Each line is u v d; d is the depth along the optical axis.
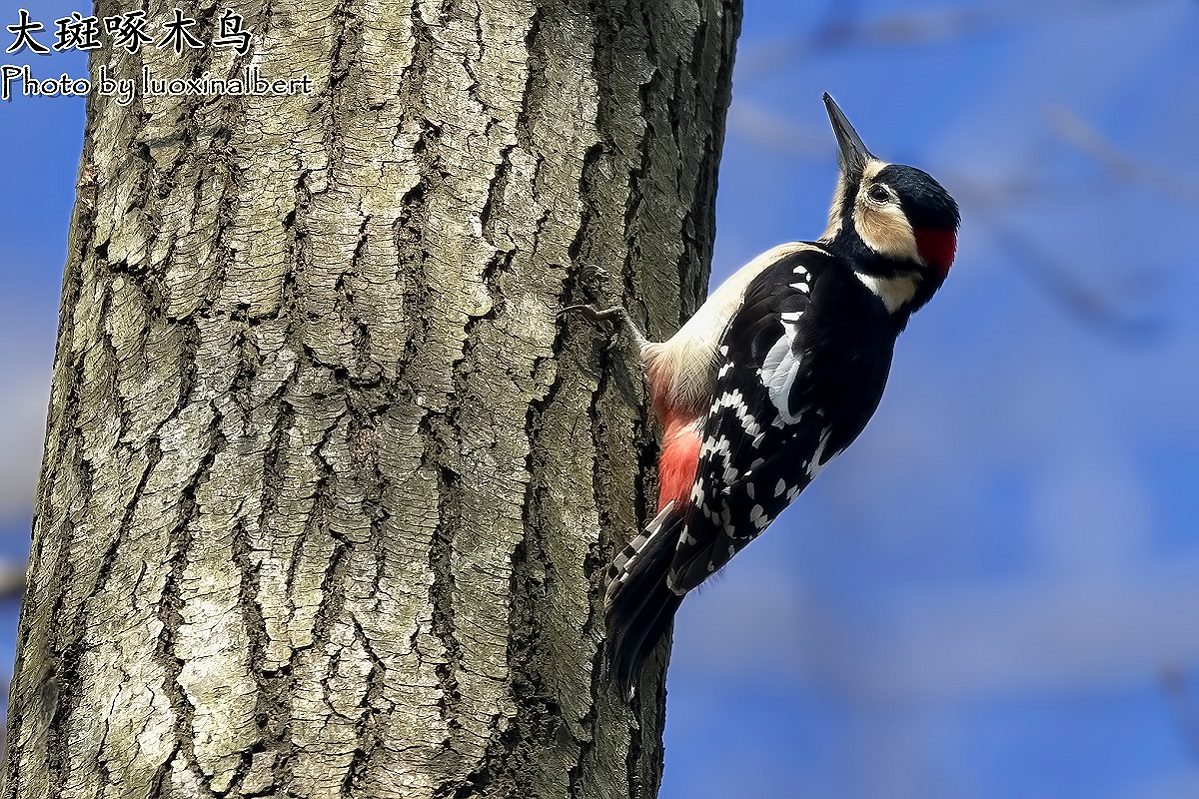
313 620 5.67
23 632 6.29
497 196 6.88
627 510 6.95
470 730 5.63
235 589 5.76
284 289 6.41
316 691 5.53
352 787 5.37
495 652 5.86
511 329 6.62
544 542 6.29
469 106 7.03
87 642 5.90
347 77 6.93
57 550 6.28
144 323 6.55
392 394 6.22
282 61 7.02
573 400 6.77
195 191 6.76
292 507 5.92
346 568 5.80
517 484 6.29
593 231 7.18
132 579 5.93
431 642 5.74
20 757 5.87
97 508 6.21
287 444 6.05
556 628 6.14
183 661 5.64
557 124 7.26
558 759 5.85
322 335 6.29
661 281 7.63
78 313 6.89
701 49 8.41
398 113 6.88
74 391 6.67
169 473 6.10
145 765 5.46
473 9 7.30
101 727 5.66
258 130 6.84
